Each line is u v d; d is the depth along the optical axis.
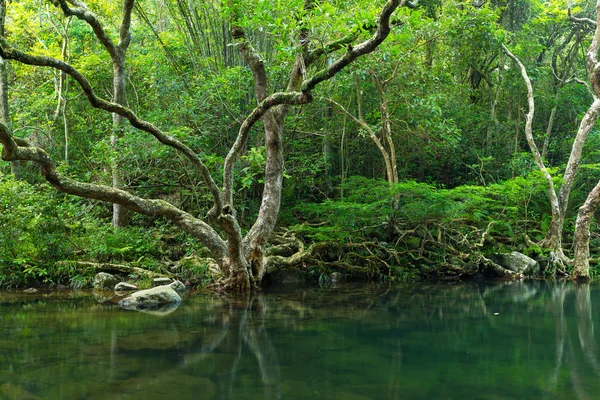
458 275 10.84
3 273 8.54
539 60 16.44
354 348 4.33
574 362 3.88
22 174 12.27
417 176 14.80
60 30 13.82
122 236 9.66
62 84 13.46
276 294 8.06
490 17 11.73
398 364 3.80
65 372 3.53
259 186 11.90
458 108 13.85
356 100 12.54
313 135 13.20
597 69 11.06
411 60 11.55
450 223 11.57
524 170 13.02
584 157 14.44
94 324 5.40
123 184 10.98
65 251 9.14
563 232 12.89
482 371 3.61
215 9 11.79
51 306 6.70
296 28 7.24
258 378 3.39
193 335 4.86
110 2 14.61
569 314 6.23
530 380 3.38
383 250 10.93
